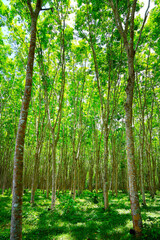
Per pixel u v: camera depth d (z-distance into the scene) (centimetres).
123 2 852
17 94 1547
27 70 505
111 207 1098
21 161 443
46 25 1072
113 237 564
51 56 1312
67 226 704
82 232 628
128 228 638
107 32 1075
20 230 405
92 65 1322
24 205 1177
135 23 1049
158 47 1166
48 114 1073
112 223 719
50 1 987
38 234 622
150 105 1636
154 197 1592
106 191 1014
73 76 1394
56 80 1355
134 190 583
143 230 531
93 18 1017
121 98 1516
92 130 1909
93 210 983
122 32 666
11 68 1426
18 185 424
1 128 1738
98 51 1179
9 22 1030
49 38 1130
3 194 1866
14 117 1783
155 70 1307
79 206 1070
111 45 1056
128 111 653
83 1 989
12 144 2147
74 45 1346
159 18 1033
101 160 2528
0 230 658
